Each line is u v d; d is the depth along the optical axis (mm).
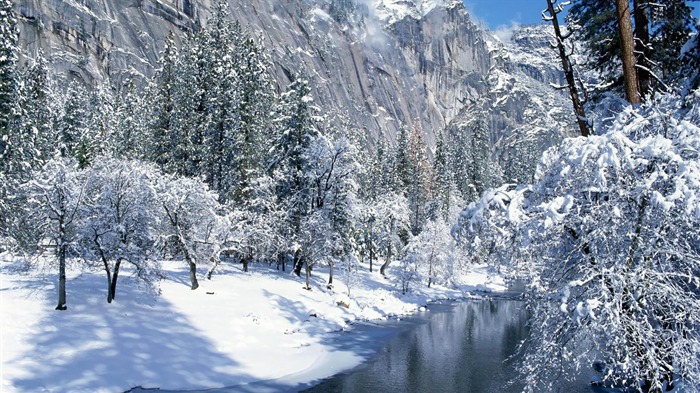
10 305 20562
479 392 18031
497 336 28453
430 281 50562
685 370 7125
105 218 22859
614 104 9523
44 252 23125
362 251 53938
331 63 176625
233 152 38188
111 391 15922
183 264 36688
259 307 27562
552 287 7668
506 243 7586
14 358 16328
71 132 54000
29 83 46219
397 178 70312
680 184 5914
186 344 20625
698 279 6836
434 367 21562
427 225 52844
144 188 24688
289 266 44562
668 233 6863
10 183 28922
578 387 14383
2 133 30984
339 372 20531
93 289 24531
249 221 36875
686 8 11617
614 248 6941
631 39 9008
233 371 19281
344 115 150250
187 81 39875
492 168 110500
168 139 40250
